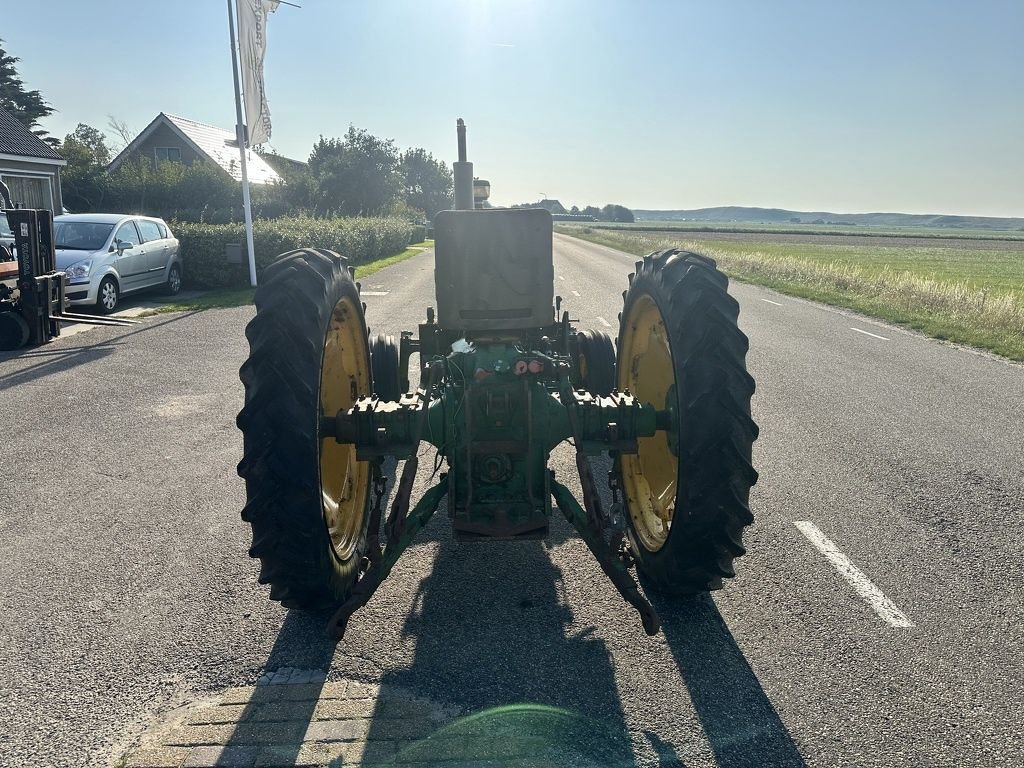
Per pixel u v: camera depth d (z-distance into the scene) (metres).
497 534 3.18
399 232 35.03
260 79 17.45
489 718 2.82
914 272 38.25
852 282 20.05
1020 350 10.70
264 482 2.94
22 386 8.34
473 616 3.55
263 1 16.98
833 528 4.57
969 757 2.63
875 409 7.42
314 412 2.97
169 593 3.81
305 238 20.00
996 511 4.84
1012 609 3.63
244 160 17.72
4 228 12.77
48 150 26.30
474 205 5.95
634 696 2.96
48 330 11.02
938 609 3.62
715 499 3.13
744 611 3.60
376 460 3.78
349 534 3.65
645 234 89.00
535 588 3.82
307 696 2.97
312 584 3.14
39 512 4.86
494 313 4.18
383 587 3.84
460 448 3.27
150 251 15.74
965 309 14.76
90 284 13.34
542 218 4.10
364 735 2.73
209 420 7.00
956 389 8.34
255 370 2.96
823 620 3.52
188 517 4.78
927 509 4.88
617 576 2.88
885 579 3.92
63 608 3.66
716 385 3.07
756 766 2.58
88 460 5.88
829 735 2.74
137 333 11.85
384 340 5.90
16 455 5.99
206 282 18.25
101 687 3.04
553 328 5.06
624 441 3.38
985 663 3.18
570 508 3.28
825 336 12.13
